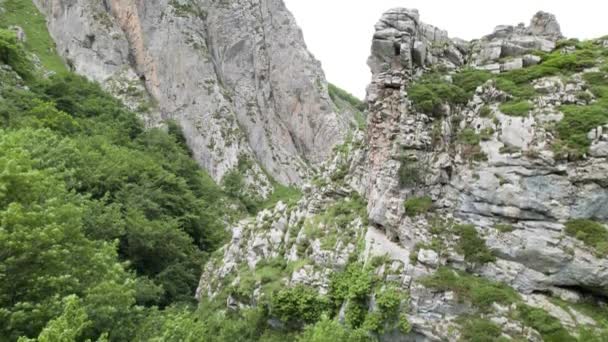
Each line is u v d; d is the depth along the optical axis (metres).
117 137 49.22
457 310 16.09
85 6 65.75
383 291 17.09
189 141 61.75
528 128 17.27
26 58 52.59
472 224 17.72
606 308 15.74
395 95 19.86
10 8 67.56
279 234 25.08
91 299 15.59
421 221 18.14
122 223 29.97
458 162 18.56
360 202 22.56
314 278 20.33
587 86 17.98
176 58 64.25
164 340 14.63
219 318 22.66
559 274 16.00
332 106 74.69
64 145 33.44
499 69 20.22
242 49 70.62
